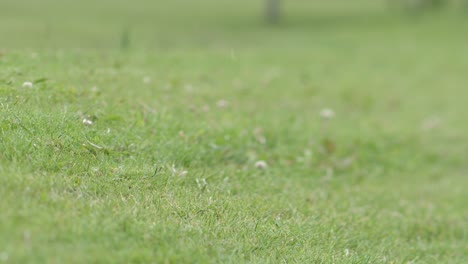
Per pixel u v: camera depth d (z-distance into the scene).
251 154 28.33
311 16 120.00
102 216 16.22
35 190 16.23
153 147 23.22
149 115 26.11
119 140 22.14
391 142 40.31
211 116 31.44
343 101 51.19
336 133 38.31
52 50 36.47
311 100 47.84
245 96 41.22
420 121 50.75
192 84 38.69
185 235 17.05
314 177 29.88
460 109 58.44
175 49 58.41
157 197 18.80
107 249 14.67
